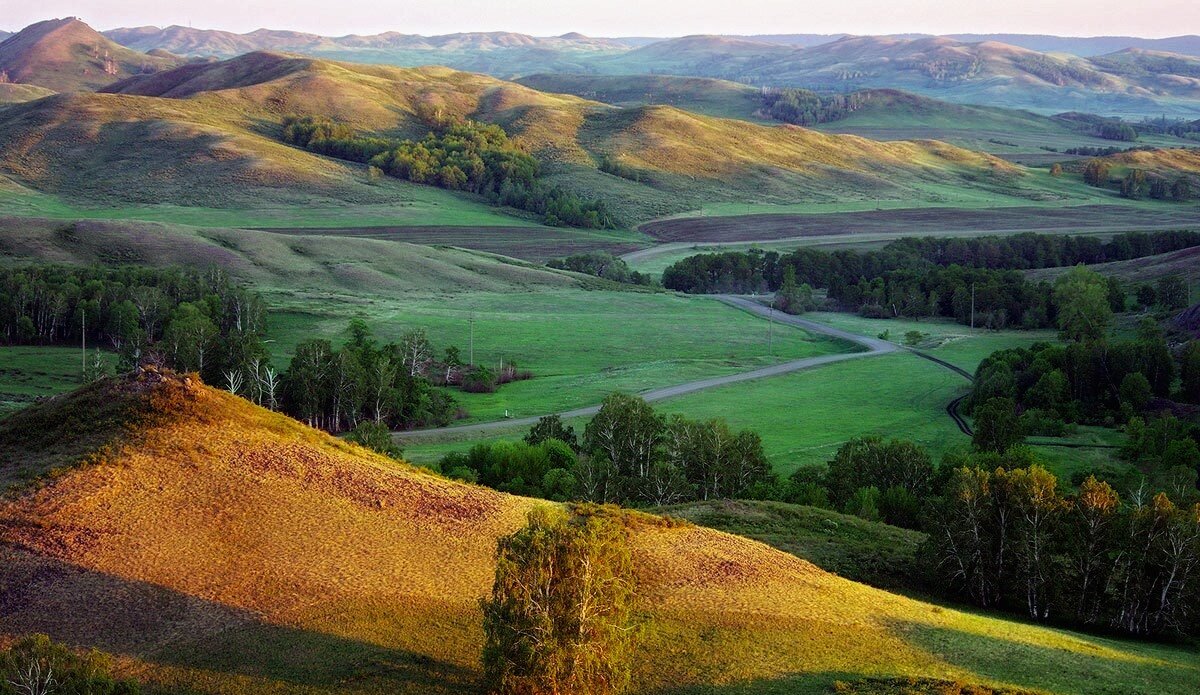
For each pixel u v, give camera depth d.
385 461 63.38
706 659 42.16
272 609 43.62
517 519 55.59
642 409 96.81
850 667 42.12
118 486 51.69
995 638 47.28
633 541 54.44
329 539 50.12
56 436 57.12
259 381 117.62
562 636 37.62
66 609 42.34
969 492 61.28
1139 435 104.75
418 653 41.19
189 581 45.12
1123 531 59.78
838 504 87.50
